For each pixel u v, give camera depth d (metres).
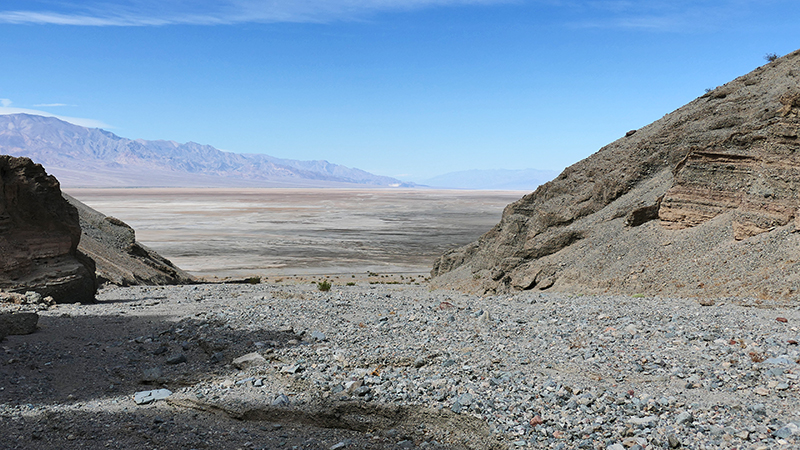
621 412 9.91
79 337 16.31
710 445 8.56
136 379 13.04
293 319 18.02
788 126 25.16
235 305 21.67
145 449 9.43
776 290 20.50
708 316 16.48
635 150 40.16
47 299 22.41
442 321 17.95
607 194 38.38
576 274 31.17
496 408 10.38
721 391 10.74
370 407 10.85
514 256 36.72
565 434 9.34
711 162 29.50
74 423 10.42
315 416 10.90
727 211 28.50
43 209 23.91
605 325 16.41
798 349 12.53
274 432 10.42
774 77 39.31
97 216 51.56
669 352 13.15
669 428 9.18
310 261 72.00
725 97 41.22
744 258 24.05
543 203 43.34
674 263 26.97
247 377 12.77
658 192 34.59
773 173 25.39
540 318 18.33
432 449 9.66
